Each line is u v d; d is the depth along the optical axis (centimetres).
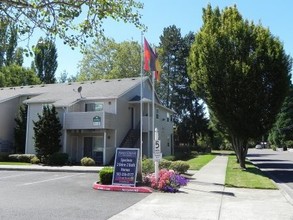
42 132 2897
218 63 2297
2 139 3438
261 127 2316
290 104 6844
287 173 2380
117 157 1470
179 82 6625
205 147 6062
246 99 2258
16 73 5975
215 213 987
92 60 5925
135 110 3509
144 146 3388
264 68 2259
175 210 1020
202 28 2534
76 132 3102
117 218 909
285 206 1098
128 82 3694
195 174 2009
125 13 703
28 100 3288
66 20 661
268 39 2319
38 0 618
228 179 1769
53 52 6769
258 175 1973
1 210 990
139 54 5888
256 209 1048
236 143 2502
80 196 1251
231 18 2414
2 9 618
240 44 2294
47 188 1451
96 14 660
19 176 1933
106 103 3197
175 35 6819
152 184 1398
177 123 6519
